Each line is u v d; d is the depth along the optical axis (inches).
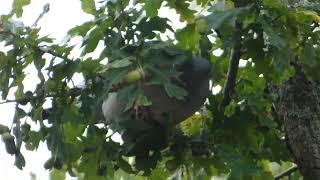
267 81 394.0
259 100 418.0
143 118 378.6
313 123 420.5
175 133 400.5
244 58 389.4
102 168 405.1
